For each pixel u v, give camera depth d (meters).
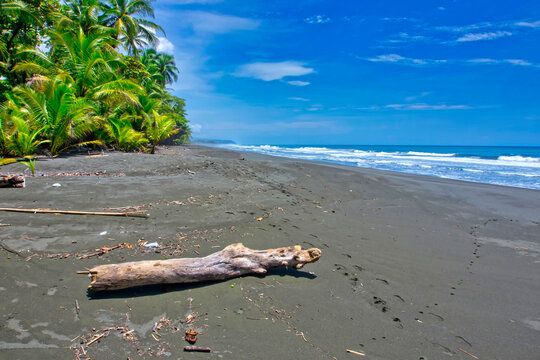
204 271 3.05
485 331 2.69
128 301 2.69
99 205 5.41
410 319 2.81
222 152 27.94
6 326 2.23
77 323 2.35
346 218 6.34
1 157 9.88
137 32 22.61
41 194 5.63
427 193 9.45
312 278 3.46
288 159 22.75
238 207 6.27
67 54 15.02
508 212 7.46
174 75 42.59
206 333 2.37
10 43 16.53
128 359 2.03
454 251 4.72
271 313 2.71
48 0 16.59
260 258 3.38
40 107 11.04
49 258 3.36
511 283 3.67
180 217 5.21
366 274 3.71
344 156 34.97
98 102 14.40
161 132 17.55
